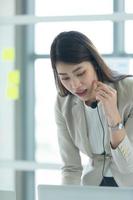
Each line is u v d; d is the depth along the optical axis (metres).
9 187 4.56
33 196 4.53
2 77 4.61
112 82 2.20
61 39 2.04
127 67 4.27
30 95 4.70
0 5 4.64
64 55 2.01
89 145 2.32
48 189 1.51
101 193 1.47
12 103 4.64
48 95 4.65
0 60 4.60
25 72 4.67
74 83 2.04
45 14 4.64
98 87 2.09
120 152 2.02
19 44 4.62
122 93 2.18
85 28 4.41
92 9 4.52
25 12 4.70
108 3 4.47
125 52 4.41
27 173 4.55
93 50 2.08
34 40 4.64
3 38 4.57
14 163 4.49
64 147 2.40
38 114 4.70
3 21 4.53
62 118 2.37
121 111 2.17
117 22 4.38
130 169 2.07
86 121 2.30
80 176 2.38
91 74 2.07
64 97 2.34
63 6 4.59
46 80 4.65
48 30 4.58
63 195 1.50
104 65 2.13
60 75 2.07
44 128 4.70
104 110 2.07
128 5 4.40
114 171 2.25
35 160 4.59
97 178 2.29
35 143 4.73
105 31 4.39
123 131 2.04
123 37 4.39
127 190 1.46
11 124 4.69
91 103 2.22
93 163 2.31
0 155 4.70
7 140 4.70
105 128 2.24
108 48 4.41
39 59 4.67
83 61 2.04
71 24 4.44
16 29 4.59
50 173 4.45
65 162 2.40
